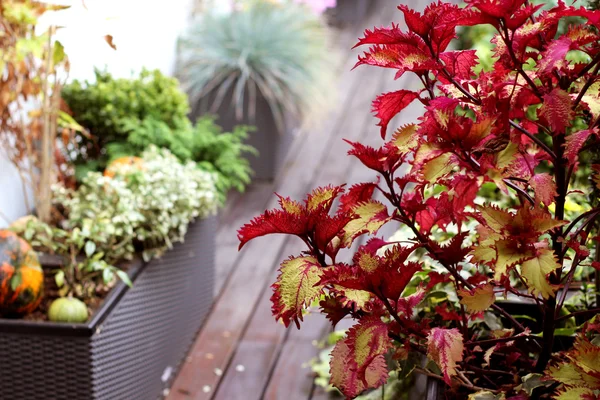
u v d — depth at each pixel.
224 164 3.04
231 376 2.61
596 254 1.37
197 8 4.48
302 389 2.52
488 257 0.90
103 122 2.93
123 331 2.24
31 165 2.57
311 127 4.38
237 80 3.94
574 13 0.88
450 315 1.14
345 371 0.91
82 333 2.04
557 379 0.89
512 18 0.87
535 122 1.00
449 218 1.10
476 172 0.88
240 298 3.05
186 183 2.56
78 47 3.01
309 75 4.04
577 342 0.90
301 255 0.94
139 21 3.67
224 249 3.38
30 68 2.59
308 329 2.85
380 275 0.90
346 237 0.99
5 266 2.13
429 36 0.94
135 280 2.33
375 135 4.29
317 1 4.65
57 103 2.56
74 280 2.31
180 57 4.13
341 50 5.29
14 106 2.78
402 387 1.69
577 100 0.94
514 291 1.02
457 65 1.04
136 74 3.67
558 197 0.99
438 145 0.88
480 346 1.22
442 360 0.90
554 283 1.02
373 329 0.90
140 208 2.44
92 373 2.08
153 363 2.45
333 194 0.97
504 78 0.99
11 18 2.34
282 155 3.95
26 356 2.07
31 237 2.38
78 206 2.46
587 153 1.63
